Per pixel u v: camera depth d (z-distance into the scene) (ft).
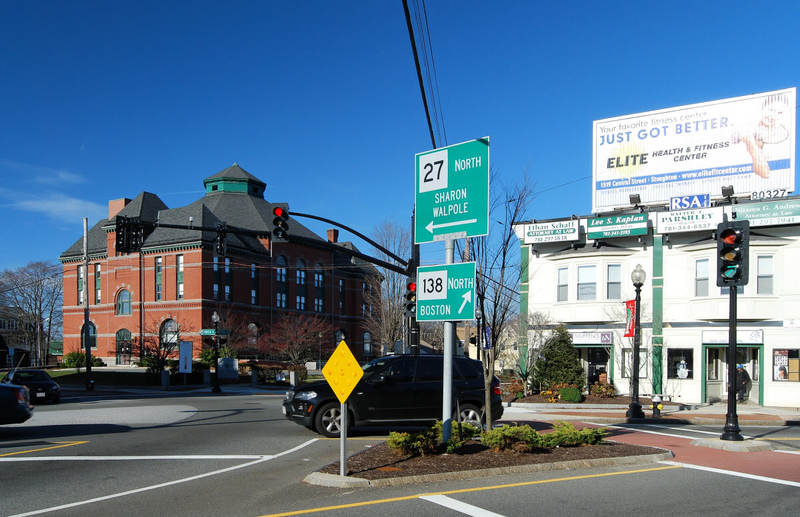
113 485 28.81
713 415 72.43
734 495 27.76
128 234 59.77
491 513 24.08
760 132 94.94
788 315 84.02
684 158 99.86
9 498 26.25
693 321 88.74
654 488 28.99
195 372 145.18
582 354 98.63
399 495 26.81
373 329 191.62
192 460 35.63
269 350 189.98
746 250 43.11
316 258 226.38
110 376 147.02
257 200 218.38
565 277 97.55
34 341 253.85
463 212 34.50
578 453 36.14
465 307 33.60
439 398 47.55
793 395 82.89
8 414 43.01
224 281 186.60
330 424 45.52
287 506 24.89
